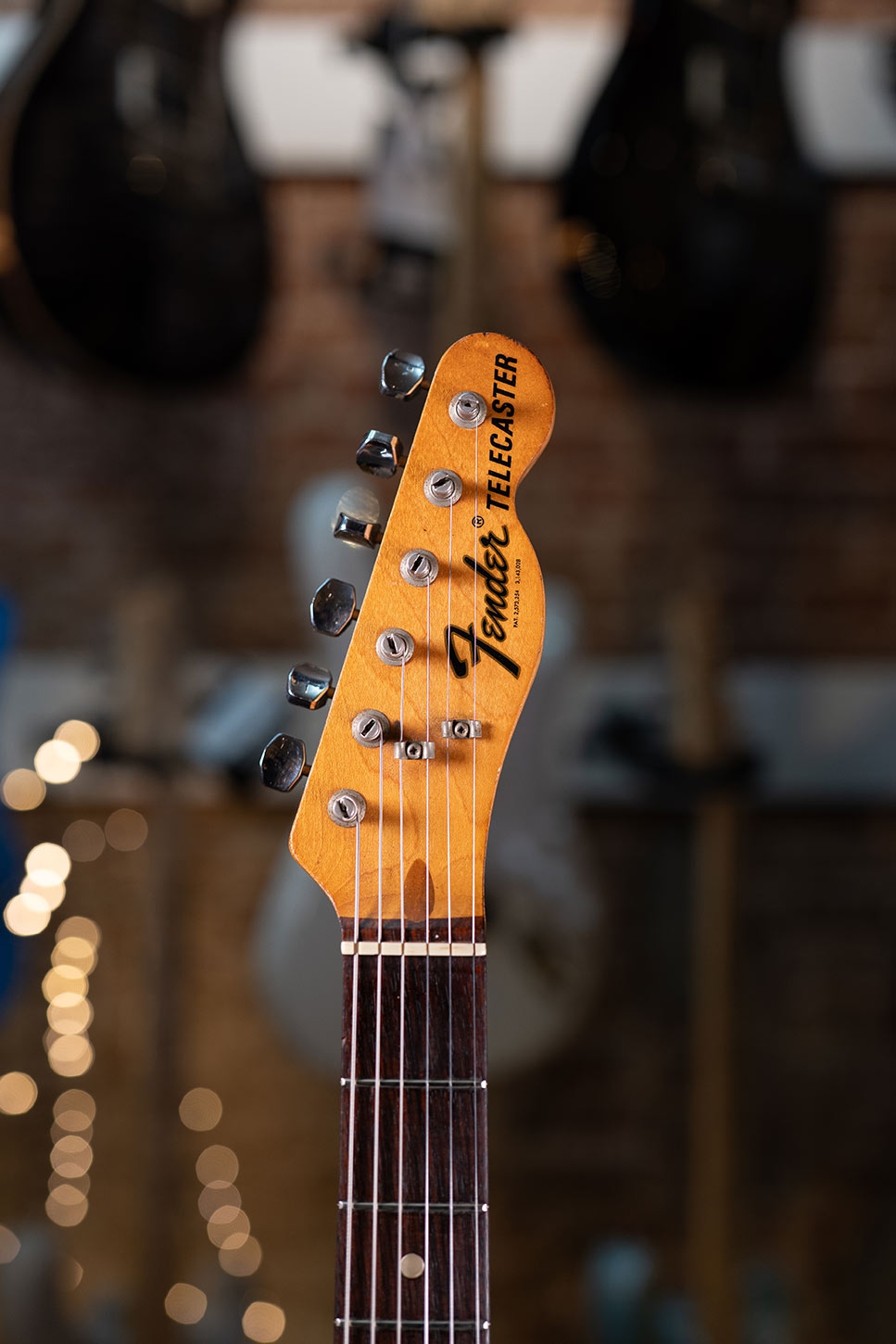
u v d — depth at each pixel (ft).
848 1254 8.62
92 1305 7.89
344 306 8.77
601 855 8.79
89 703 8.27
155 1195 6.92
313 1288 8.49
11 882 6.80
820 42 8.33
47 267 5.94
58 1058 8.34
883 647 8.99
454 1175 3.56
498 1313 8.54
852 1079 8.80
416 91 6.52
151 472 8.87
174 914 7.11
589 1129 8.71
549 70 8.31
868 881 8.89
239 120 6.48
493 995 6.07
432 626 3.60
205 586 8.87
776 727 8.73
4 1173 8.33
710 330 6.57
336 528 3.58
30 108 5.80
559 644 6.57
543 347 8.86
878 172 8.59
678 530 9.02
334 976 6.10
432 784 3.60
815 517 9.04
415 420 8.87
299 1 8.36
